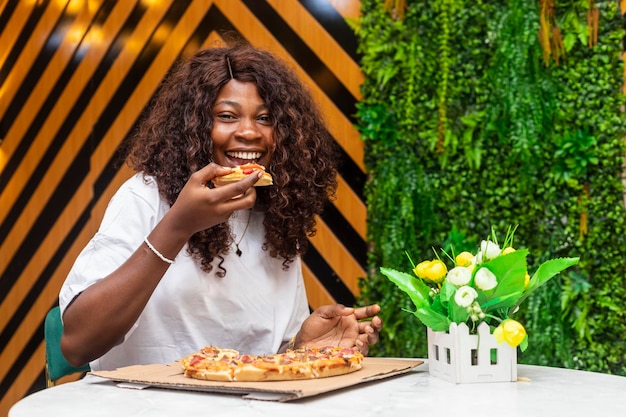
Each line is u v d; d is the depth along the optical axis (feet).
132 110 12.03
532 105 9.59
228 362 4.40
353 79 11.00
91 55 12.25
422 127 10.17
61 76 12.42
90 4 12.28
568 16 9.75
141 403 3.96
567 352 9.60
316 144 6.46
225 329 5.93
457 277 4.64
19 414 3.75
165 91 6.34
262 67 6.07
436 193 10.17
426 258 10.15
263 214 6.30
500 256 4.58
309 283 11.03
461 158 10.10
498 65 9.77
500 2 9.86
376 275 10.36
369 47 10.34
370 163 10.53
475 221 10.09
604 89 9.71
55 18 12.49
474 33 9.98
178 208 4.75
